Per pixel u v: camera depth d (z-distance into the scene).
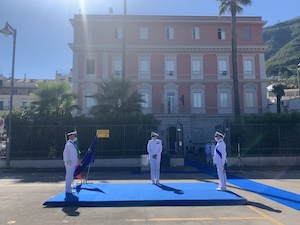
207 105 37.62
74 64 36.56
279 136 20.45
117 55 37.34
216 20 38.59
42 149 19.88
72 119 20.23
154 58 37.78
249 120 20.80
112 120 20.17
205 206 7.83
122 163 19.36
